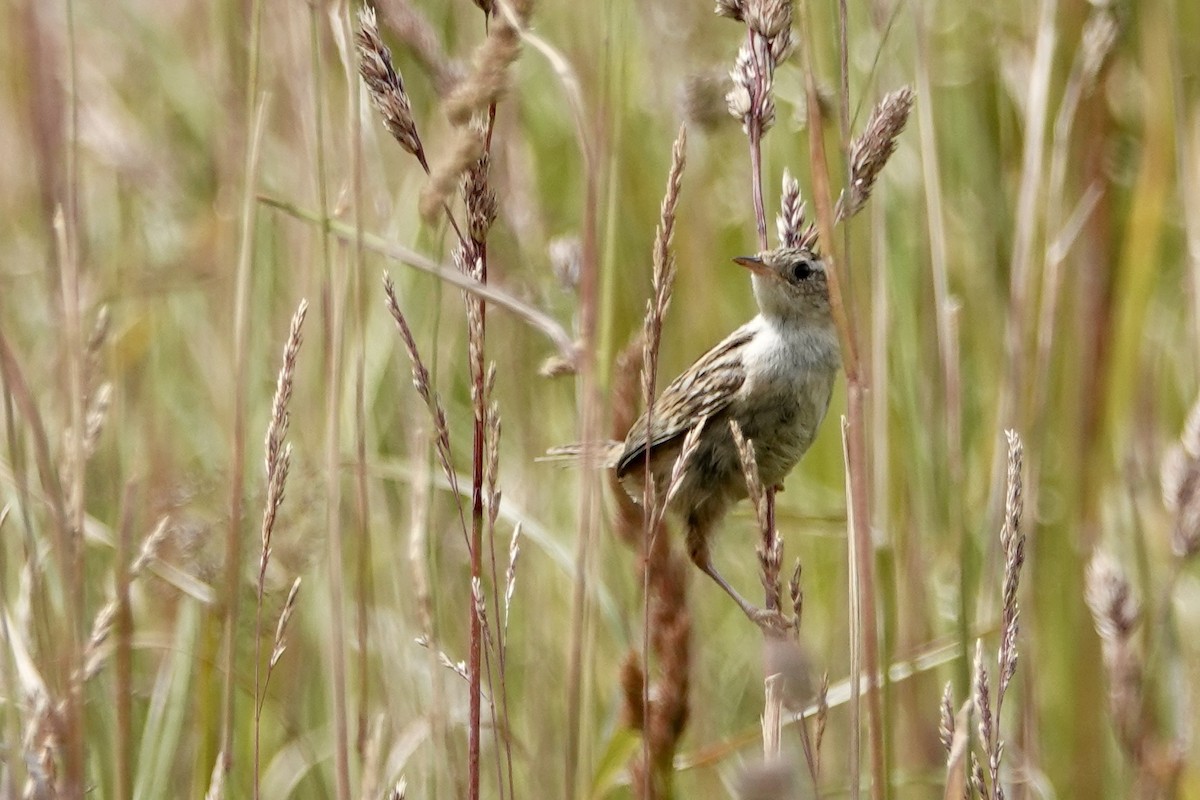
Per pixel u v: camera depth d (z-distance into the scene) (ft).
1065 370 34.17
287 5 33.81
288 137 35.50
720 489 27.91
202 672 28.30
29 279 38.37
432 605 27.68
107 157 38.70
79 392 25.90
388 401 35.86
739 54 21.94
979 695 21.16
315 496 30.58
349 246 26.23
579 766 26.43
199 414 37.83
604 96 28.32
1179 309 37.73
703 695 32.86
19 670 24.80
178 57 41.52
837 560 34.73
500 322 34.76
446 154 18.83
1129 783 27.91
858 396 20.58
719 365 27.63
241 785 29.84
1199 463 23.61
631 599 32.42
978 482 33.22
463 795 26.96
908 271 33.27
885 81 32.96
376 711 31.37
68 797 23.52
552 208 37.68
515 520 32.19
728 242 37.19
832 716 32.83
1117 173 36.11
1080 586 32.07
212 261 37.83
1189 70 36.29
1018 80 34.17
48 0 38.37
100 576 32.32
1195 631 31.94
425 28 23.09
